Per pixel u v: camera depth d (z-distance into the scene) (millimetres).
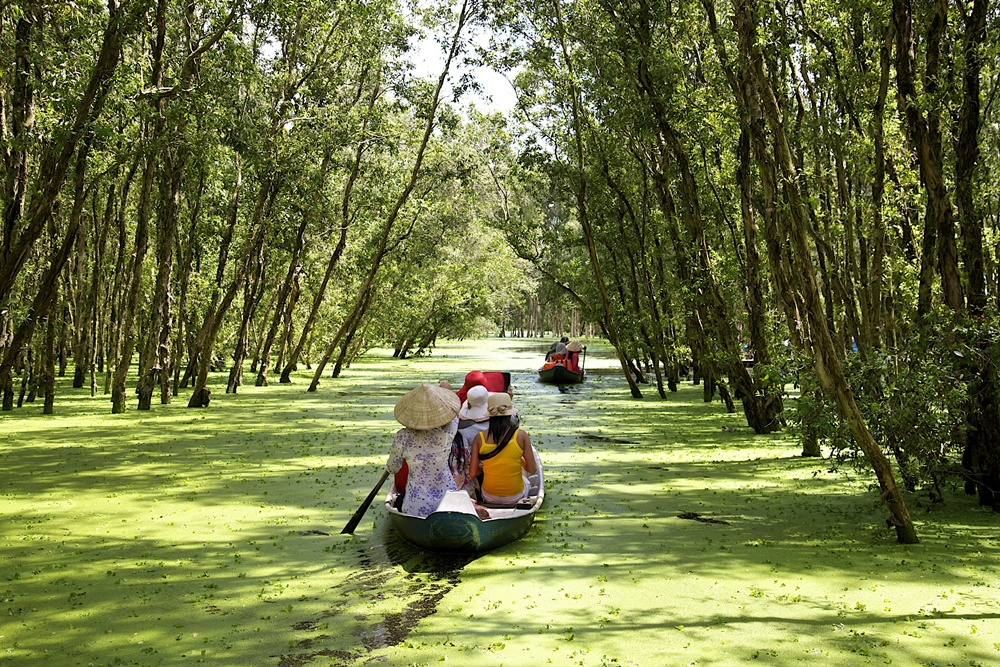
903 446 8164
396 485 8602
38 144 12297
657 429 16375
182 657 4910
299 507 8984
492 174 27469
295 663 4816
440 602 5891
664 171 17438
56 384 26562
